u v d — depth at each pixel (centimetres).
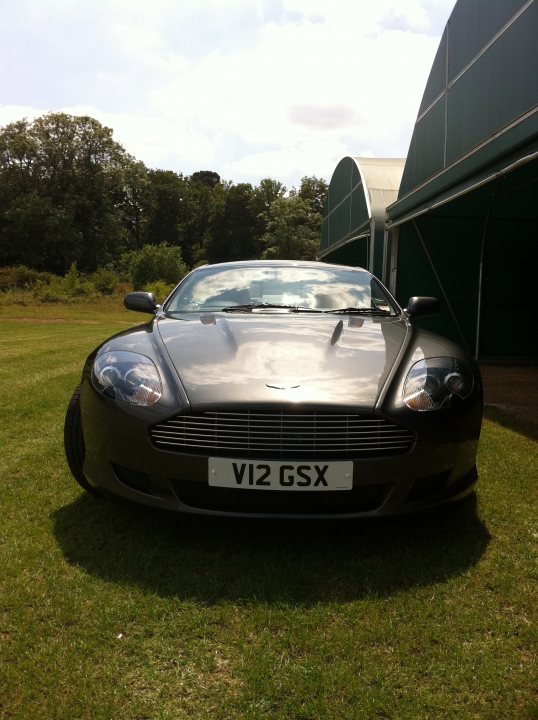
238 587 188
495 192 714
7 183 5084
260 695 140
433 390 217
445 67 663
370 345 246
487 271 880
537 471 309
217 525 235
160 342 249
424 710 136
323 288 339
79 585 188
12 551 211
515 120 484
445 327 882
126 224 7338
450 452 215
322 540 222
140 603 178
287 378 213
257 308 314
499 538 226
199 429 204
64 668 149
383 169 1213
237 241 7100
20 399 487
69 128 5322
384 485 206
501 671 149
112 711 134
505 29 516
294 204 5491
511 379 678
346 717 133
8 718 132
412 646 159
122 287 3919
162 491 210
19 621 168
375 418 204
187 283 353
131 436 212
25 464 313
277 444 202
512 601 181
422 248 874
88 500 261
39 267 5072
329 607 177
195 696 140
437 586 190
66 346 965
